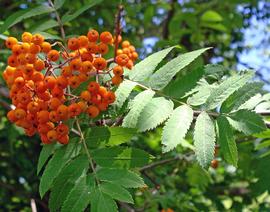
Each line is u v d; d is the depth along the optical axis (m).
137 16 1.29
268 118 0.58
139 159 0.44
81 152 0.45
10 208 1.12
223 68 0.51
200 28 1.11
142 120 0.44
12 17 0.57
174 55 0.85
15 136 0.95
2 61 0.77
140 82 0.47
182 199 0.93
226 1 1.13
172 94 0.46
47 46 0.46
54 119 0.44
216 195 1.00
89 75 0.46
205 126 0.42
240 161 0.86
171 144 0.41
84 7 0.57
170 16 1.20
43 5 0.59
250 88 0.44
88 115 0.46
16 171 1.12
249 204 0.98
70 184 0.43
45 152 0.47
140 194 0.92
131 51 0.54
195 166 0.86
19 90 0.45
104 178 0.42
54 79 0.44
